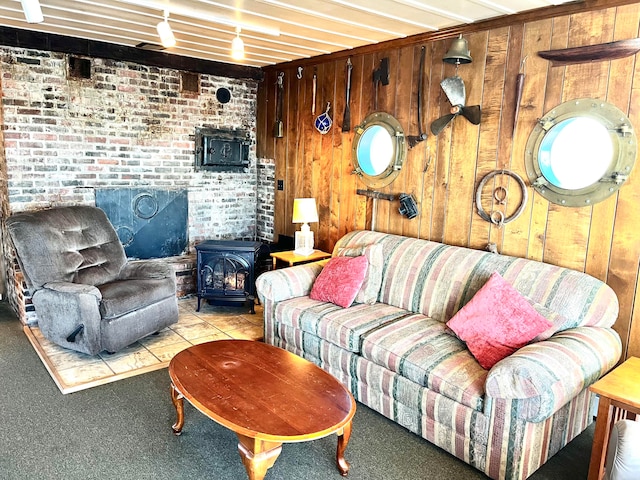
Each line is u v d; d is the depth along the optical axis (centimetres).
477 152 321
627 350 262
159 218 462
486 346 241
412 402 244
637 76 248
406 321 291
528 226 299
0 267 448
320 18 312
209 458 227
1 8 304
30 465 217
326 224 443
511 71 299
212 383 219
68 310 315
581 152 270
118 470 216
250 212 532
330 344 290
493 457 213
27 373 306
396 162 371
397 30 337
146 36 377
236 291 423
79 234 364
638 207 252
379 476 220
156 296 353
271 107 495
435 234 352
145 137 444
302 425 187
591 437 256
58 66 389
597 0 257
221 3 286
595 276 272
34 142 386
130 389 289
